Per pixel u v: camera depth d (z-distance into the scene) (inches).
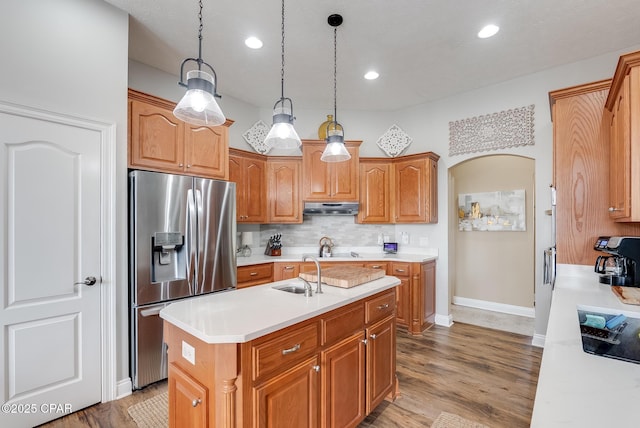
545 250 114.7
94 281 82.5
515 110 133.2
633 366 38.9
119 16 89.1
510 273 171.5
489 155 140.9
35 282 74.0
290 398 55.3
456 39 104.0
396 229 171.5
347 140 170.6
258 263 134.9
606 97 87.9
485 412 81.2
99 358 83.7
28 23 73.7
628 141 62.1
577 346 45.6
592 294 74.8
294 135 75.9
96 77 84.1
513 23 95.3
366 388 74.6
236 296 70.0
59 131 77.7
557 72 123.3
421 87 142.2
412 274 139.2
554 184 96.2
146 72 123.5
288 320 53.9
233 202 113.8
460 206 187.2
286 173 155.9
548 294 122.9
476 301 181.9
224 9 89.8
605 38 103.0
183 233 98.5
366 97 153.7
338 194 155.4
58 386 77.2
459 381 97.0
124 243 88.7
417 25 96.7
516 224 168.7
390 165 159.9
